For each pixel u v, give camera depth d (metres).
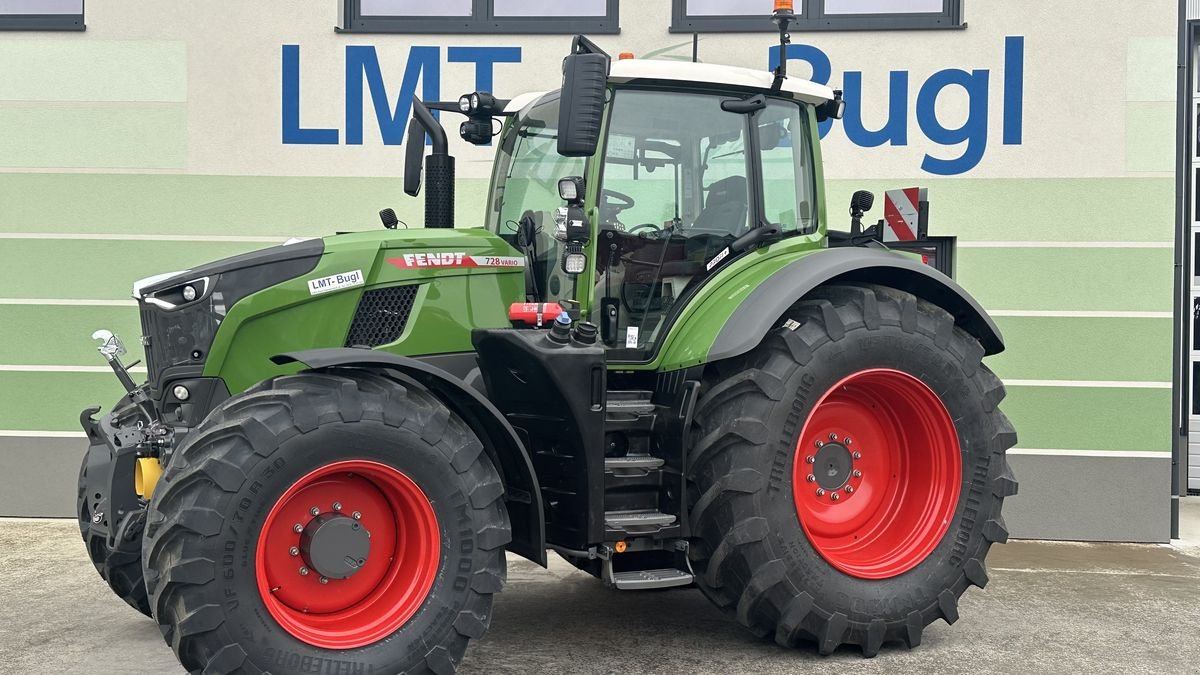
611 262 3.90
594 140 3.33
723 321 3.77
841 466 4.04
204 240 6.27
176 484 2.97
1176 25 5.83
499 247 3.89
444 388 3.40
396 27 6.32
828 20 6.18
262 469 2.99
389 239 3.72
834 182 6.09
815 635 3.72
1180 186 5.97
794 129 4.26
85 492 4.05
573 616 4.29
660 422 3.77
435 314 3.72
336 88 6.22
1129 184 5.89
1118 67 5.88
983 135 5.98
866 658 3.77
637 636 4.01
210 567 2.92
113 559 3.89
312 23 6.21
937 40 5.99
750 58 6.14
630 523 3.58
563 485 3.60
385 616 3.22
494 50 6.22
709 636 4.02
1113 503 5.91
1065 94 5.91
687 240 3.99
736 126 4.08
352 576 3.26
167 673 3.56
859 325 3.83
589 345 3.53
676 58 4.31
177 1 6.20
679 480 3.66
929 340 3.94
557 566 5.23
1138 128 5.88
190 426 3.47
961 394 3.99
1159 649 3.86
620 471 3.69
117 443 3.59
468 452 3.28
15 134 6.22
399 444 3.17
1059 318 5.95
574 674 3.54
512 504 3.58
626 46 6.21
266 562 3.11
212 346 3.50
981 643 3.95
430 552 3.25
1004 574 5.10
